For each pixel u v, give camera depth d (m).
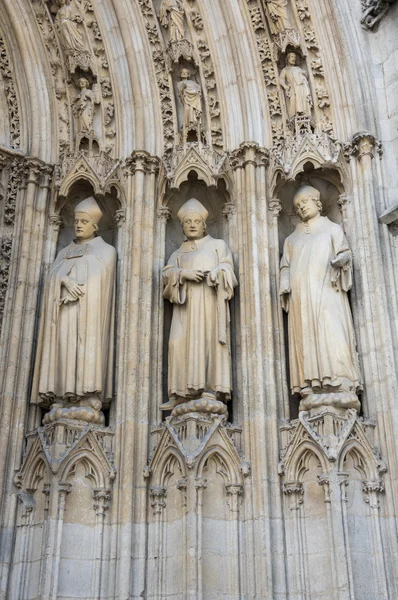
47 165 9.88
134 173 9.60
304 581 7.51
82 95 10.05
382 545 7.45
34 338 9.05
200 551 7.55
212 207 9.77
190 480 7.81
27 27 10.24
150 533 7.95
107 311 8.93
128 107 9.98
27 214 9.57
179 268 8.98
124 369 8.63
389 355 8.12
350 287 8.52
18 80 10.20
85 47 10.19
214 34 10.09
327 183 9.50
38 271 9.37
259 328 8.55
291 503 7.82
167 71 10.07
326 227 8.92
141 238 9.25
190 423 8.10
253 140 9.52
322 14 9.88
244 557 7.73
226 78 9.95
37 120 10.08
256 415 8.16
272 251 9.12
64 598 7.59
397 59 9.56
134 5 10.16
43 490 8.05
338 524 7.37
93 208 9.49
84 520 7.97
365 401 8.19
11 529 8.10
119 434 8.35
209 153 9.55
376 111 9.45
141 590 7.68
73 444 8.12
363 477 7.76
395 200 8.98
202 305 8.72
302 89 9.65
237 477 8.00
